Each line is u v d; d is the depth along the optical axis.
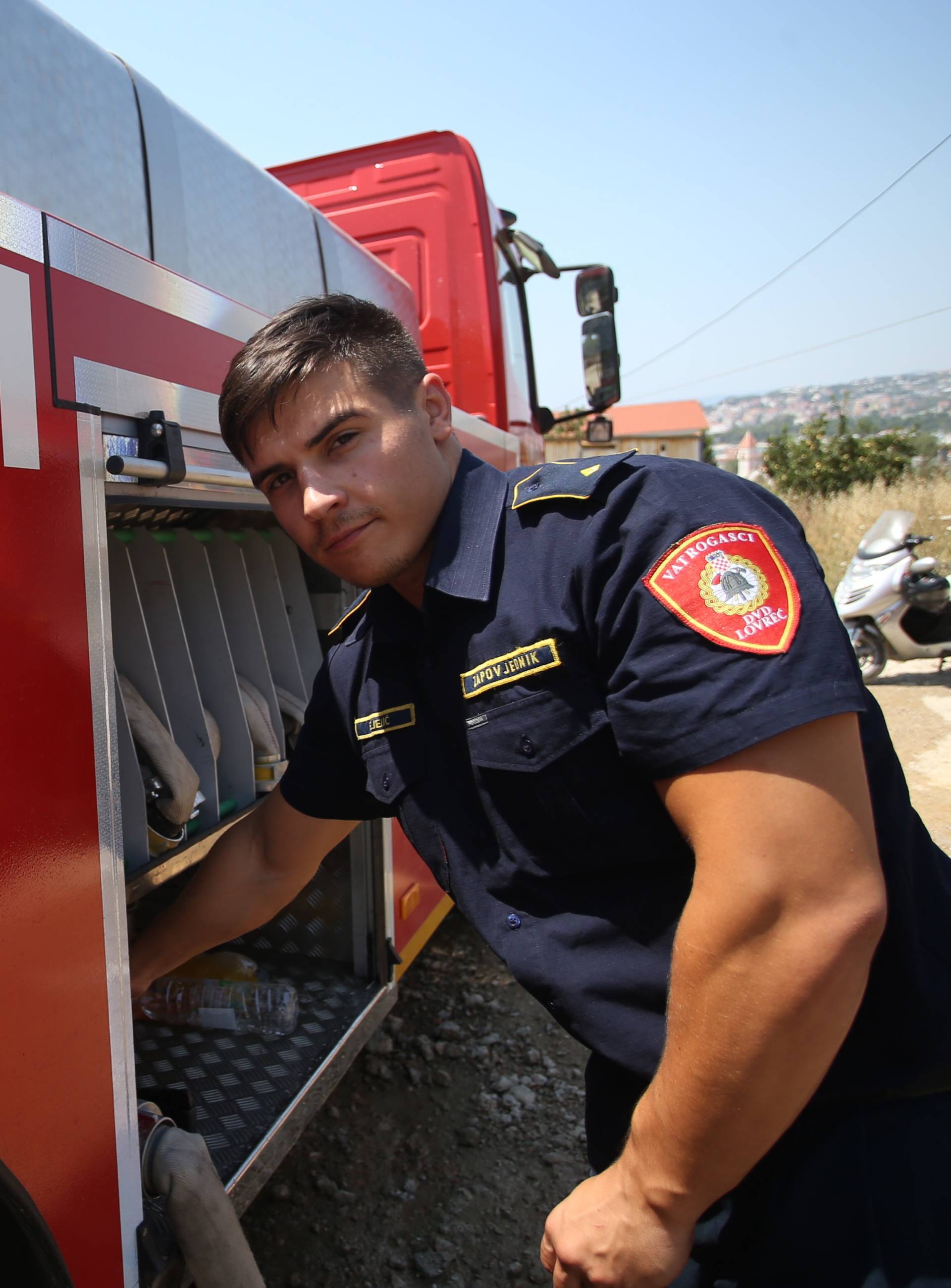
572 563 1.02
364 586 1.14
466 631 1.10
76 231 1.13
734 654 0.87
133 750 1.43
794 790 0.85
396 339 1.10
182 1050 1.99
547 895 1.14
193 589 1.78
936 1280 0.99
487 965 3.29
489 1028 2.90
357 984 2.28
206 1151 1.36
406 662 1.25
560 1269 1.04
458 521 1.12
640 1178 0.97
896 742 5.38
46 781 1.06
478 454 2.93
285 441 1.06
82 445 1.13
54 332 1.09
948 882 1.17
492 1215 2.17
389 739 1.26
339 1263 2.03
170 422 1.31
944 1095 1.10
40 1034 1.04
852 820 0.87
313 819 1.54
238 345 1.53
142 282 1.26
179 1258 1.31
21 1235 1.01
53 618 1.07
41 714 1.05
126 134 1.91
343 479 1.05
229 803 1.80
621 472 1.04
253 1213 2.16
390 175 3.69
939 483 12.77
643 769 0.95
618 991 1.09
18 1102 1.01
